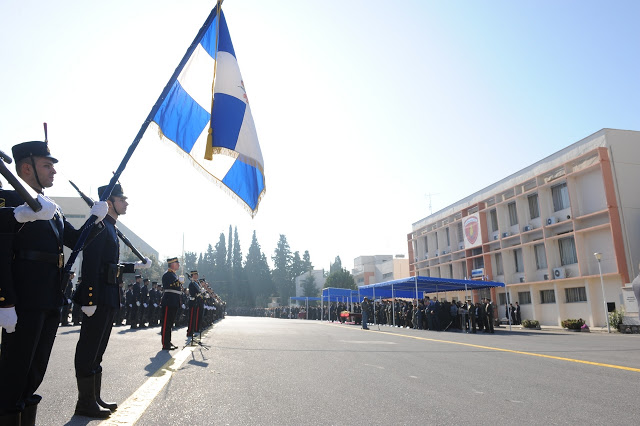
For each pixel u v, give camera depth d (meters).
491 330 24.02
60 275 3.24
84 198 4.09
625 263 26.36
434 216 46.59
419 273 48.72
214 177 5.58
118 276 4.46
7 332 2.79
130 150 4.18
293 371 7.05
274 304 84.44
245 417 4.20
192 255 117.88
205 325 17.56
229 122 5.41
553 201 31.39
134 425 3.80
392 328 28.52
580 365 8.27
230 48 5.70
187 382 5.78
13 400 2.85
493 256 37.25
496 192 36.78
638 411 4.74
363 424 4.11
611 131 27.95
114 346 9.89
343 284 75.94
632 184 27.48
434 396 5.36
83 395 4.02
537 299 32.59
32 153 3.15
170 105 5.38
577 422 4.29
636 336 20.19
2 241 2.73
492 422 4.25
